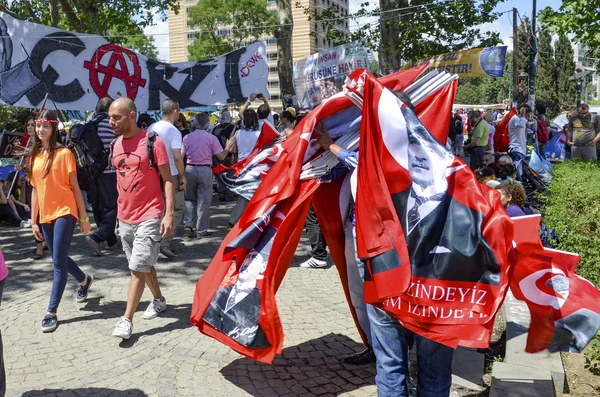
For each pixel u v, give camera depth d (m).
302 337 4.60
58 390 3.72
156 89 10.34
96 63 9.69
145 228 4.50
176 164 6.98
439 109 3.27
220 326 3.71
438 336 2.69
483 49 14.05
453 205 2.71
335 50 12.05
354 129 3.52
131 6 22.06
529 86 17.52
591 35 9.43
